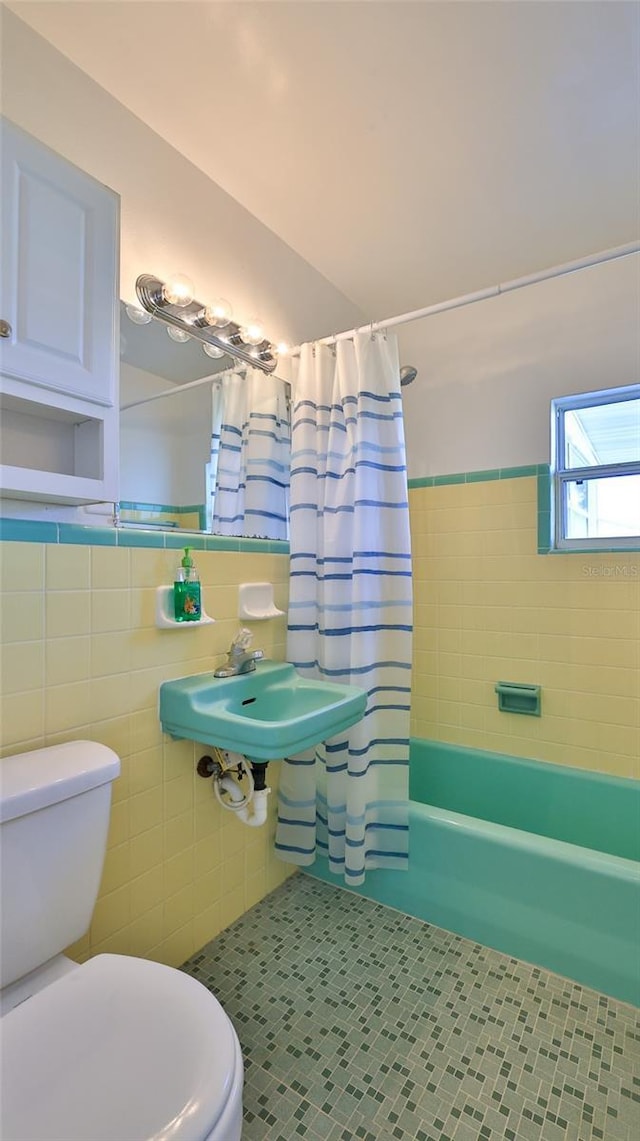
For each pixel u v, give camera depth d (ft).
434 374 7.72
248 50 3.94
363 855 5.39
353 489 5.57
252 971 4.62
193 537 4.74
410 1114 3.43
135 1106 2.15
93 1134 2.04
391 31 3.79
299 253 6.43
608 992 4.37
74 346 3.38
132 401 4.53
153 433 4.70
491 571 7.29
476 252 6.41
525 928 4.75
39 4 3.62
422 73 4.11
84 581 3.82
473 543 7.43
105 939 3.99
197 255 5.11
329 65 4.05
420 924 5.27
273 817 5.84
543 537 6.91
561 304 6.75
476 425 7.40
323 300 6.90
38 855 3.04
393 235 6.10
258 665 5.34
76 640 3.76
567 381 6.72
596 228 5.96
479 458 7.38
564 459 6.99
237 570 5.26
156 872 4.40
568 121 4.54
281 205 5.62
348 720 4.56
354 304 7.57
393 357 5.72
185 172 4.98
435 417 7.72
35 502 3.62
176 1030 2.51
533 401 6.97
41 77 3.85
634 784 6.23
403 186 5.34
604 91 4.25
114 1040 2.45
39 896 3.05
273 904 5.57
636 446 6.54
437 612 7.72
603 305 6.48
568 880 4.56
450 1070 3.72
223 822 5.09
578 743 6.70
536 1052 3.86
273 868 5.83
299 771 5.74
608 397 6.64
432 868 5.27
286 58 4.00
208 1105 2.15
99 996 2.69
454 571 7.57
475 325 7.39
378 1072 3.70
